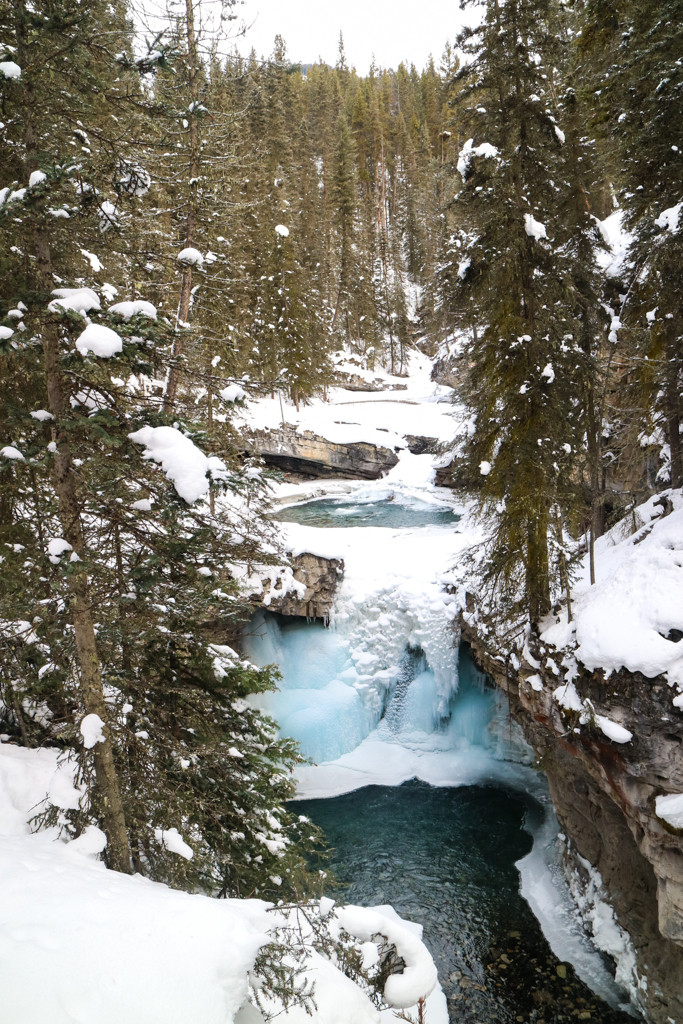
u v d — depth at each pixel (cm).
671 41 1041
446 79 1234
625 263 1417
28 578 707
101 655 691
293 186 5066
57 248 654
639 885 1058
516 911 1296
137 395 621
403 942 639
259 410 3931
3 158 620
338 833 1582
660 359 1222
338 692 1961
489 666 1530
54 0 572
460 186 1239
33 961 399
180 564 630
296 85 7125
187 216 1298
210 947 468
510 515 1195
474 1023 1037
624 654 947
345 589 2002
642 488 1641
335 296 5772
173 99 908
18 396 832
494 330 1206
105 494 585
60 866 540
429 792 1753
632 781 934
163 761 778
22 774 736
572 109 1360
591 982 1104
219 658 955
